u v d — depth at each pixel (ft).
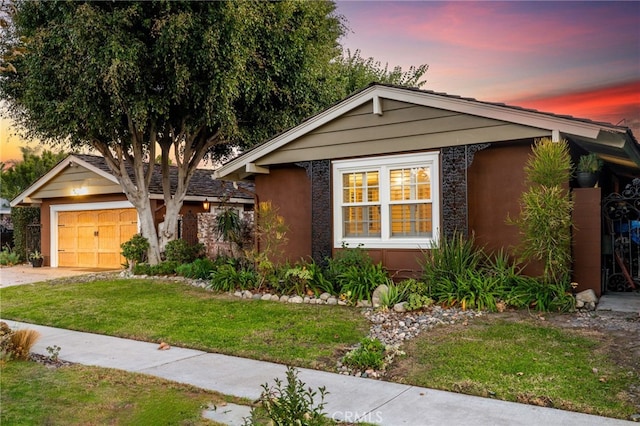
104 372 17.56
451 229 28.63
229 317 26.30
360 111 32.01
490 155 28.55
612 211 29.84
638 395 13.98
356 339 21.29
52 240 63.52
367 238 32.01
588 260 25.93
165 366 18.61
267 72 45.60
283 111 49.47
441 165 29.01
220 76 39.96
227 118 42.45
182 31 37.37
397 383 16.10
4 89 42.65
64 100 39.52
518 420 12.77
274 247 34.24
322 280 30.55
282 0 44.73
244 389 15.74
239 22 39.50
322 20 52.90
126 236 57.06
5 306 32.50
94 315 28.45
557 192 23.89
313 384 16.10
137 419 13.10
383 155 31.22
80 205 60.90
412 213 30.50
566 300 23.41
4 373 17.28
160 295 33.68
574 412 13.25
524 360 17.26
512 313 23.79
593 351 17.74
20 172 87.56
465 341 19.76
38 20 38.14
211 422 12.89
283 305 28.63
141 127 40.96
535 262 27.09
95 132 43.09
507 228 27.99
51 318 28.43
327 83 53.83
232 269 35.40
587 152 32.55
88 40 36.17
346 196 33.01
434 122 29.27
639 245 30.50
